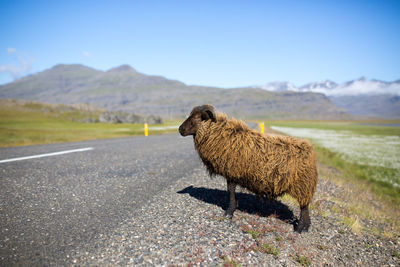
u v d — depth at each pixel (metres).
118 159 11.42
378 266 4.61
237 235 4.80
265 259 4.17
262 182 5.33
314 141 31.48
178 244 4.25
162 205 5.95
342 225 6.05
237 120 5.62
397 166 16.98
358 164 17.59
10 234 4.39
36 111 86.31
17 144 16.88
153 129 41.09
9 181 7.43
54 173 8.51
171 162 11.15
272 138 5.39
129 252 3.94
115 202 6.07
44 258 3.73
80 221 5.00
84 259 3.73
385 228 6.57
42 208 5.59
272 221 5.68
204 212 5.73
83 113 90.75
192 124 5.85
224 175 5.66
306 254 4.58
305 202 5.21
